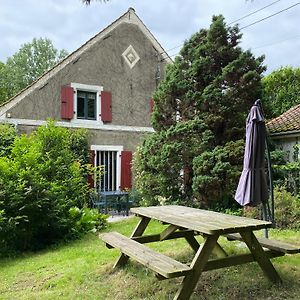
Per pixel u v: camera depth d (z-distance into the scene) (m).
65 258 6.52
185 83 11.67
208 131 10.91
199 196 10.66
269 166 6.55
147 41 16.05
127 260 5.41
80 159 13.55
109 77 14.96
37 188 7.82
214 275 4.76
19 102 13.02
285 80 20.19
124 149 15.18
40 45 43.28
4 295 4.82
